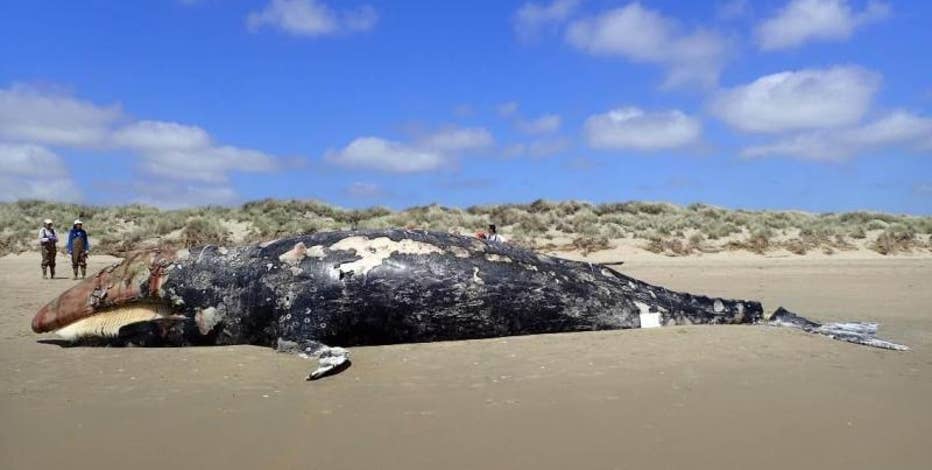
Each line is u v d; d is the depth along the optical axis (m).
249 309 8.73
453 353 7.74
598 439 4.83
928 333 8.91
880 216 42.66
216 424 5.34
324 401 5.96
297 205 39.59
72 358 7.98
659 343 7.91
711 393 5.89
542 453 4.59
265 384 6.62
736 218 37.97
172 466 4.52
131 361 7.77
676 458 4.47
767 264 24.39
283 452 4.73
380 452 4.68
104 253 28.72
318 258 8.73
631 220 36.59
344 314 8.47
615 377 6.46
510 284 8.84
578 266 9.52
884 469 4.28
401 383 6.50
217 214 37.31
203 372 7.16
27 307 12.84
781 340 8.05
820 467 4.31
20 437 5.11
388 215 39.03
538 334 8.81
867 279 18.22
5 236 31.02
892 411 5.38
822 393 5.87
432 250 8.88
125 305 9.02
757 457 4.48
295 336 8.34
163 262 9.07
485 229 34.50
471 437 4.93
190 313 8.85
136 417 5.55
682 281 18.09
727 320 9.48
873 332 8.81
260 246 9.16
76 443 4.96
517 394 6.00
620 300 9.20
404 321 8.59
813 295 14.17
